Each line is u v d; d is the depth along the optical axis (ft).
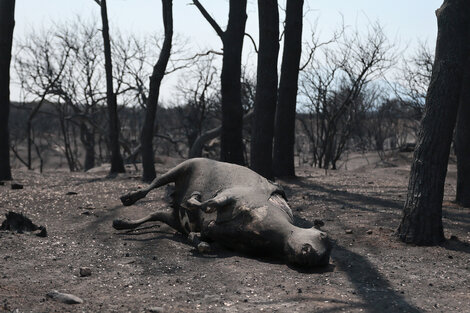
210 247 20.29
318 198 34.88
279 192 21.98
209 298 15.17
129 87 86.79
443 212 30.14
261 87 40.83
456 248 22.39
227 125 42.11
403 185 44.78
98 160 119.44
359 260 20.29
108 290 15.84
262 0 40.11
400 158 83.97
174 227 23.80
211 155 92.32
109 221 26.45
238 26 41.78
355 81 78.84
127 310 13.92
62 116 100.89
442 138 23.08
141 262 19.15
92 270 18.03
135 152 84.69
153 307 14.07
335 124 79.00
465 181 32.37
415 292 16.60
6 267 17.49
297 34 45.91
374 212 29.89
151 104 44.24
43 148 139.85
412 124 128.67
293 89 46.34
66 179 45.01
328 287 16.62
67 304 14.16
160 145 130.21
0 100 41.11
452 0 23.52
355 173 56.34
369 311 14.46
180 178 23.48
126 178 46.14
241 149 42.65
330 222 27.14
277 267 18.57
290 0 45.83
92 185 40.57
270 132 41.16
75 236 23.02
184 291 15.84
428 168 23.12
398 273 18.78
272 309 14.30
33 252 19.71
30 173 48.73
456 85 23.13
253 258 19.77
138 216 27.81
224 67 41.91
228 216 19.98
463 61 23.26
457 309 14.97
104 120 121.60
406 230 23.25
